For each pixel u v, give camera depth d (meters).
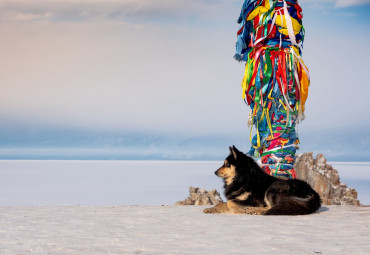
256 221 6.20
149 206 8.48
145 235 5.05
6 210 7.46
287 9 8.62
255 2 8.62
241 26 8.87
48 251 4.20
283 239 4.79
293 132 8.66
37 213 7.06
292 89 8.50
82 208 7.89
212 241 4.69
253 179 7.48
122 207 8.20
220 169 7.57
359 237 4.91
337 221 6.18
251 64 8.68
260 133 8.75
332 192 9.80
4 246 4.43
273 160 8.53
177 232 5.25
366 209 7.80
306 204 7.10
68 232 5.25
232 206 7.35
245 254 4.06
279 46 8.54
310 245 4.47
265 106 8.58
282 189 7.33
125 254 4.08
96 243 4.58
